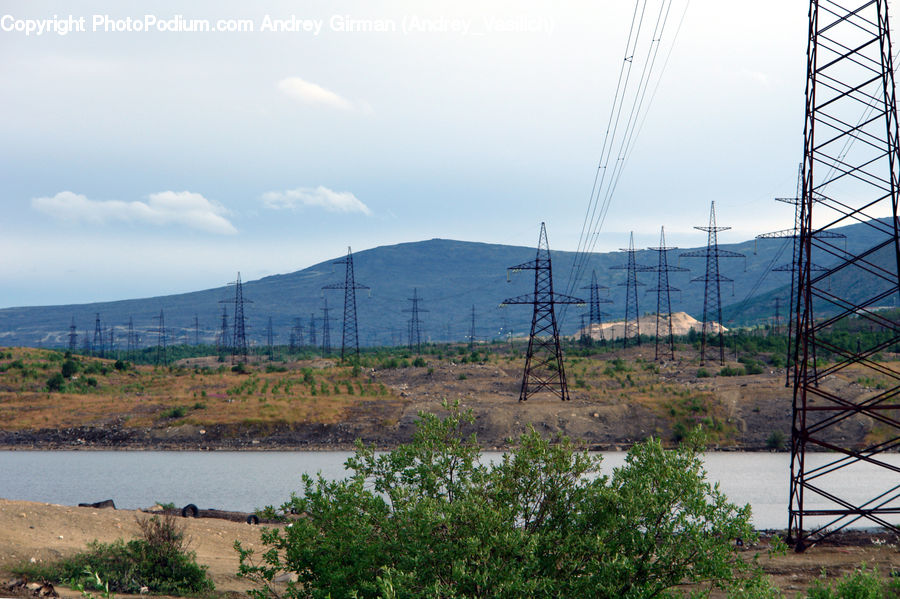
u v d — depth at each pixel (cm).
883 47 4384
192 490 7662
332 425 12631
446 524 2039
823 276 4575
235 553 3844
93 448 11781
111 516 4069
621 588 2033
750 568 2138
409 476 2266
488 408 12850
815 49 4541
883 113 4384
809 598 2492
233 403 13550
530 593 1952
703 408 12625
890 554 4125
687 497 2102
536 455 2200
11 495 7375
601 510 2133
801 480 4494
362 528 2156
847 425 11562
